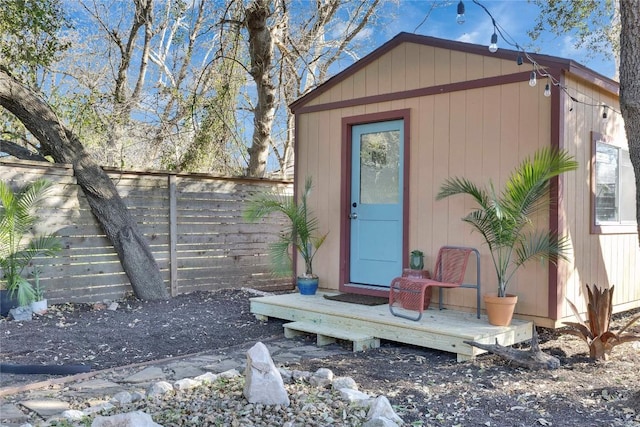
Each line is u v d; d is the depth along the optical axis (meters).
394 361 4.14
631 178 5.97
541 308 4.61
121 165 9.03
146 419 2.39
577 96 4.85
